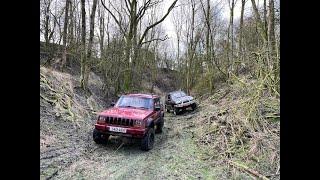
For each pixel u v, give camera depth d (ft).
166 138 34.96
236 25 96.27
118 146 28.84
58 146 24.97
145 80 134.00
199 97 83.66
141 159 24.75
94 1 53.26
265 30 52.54
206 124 39.22
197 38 102.68
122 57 68.33
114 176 19.81
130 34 71.82
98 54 68.39
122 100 32.68
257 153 24.17
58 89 41.68
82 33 52.95
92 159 23.35
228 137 30.35
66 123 32.76
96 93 61.98
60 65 63.26
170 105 65.72
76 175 19.13
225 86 67.87
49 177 17.88
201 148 29.37
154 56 121.80
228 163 23.58
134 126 26.96
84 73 53.26
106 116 27.61
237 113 34.58
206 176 20.77
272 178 19.81
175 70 168.45
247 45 70.74
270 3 37.93
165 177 20.24
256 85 37.27
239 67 62.95
